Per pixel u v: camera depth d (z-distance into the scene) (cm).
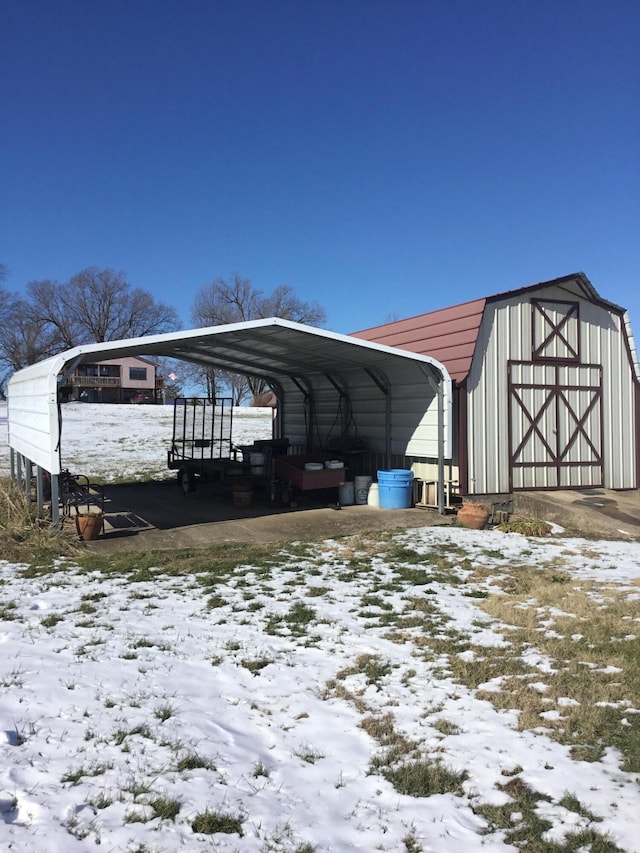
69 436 2692
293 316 6112
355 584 719
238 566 800
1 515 991
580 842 275
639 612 607
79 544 915
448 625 575
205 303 6078
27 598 632
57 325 6694
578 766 339
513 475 1277
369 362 1337
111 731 361
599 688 434
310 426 1773
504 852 269
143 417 3409
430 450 1274
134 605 619
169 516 1180
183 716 386
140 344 951
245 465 1398
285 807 300
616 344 1409
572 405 1350
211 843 268
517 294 1285
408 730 381
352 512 1231
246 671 464
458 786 321
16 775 307
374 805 305
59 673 438
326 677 458
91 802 290
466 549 919
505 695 425
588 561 866
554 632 555
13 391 1421
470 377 1227
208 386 5916
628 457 1414
